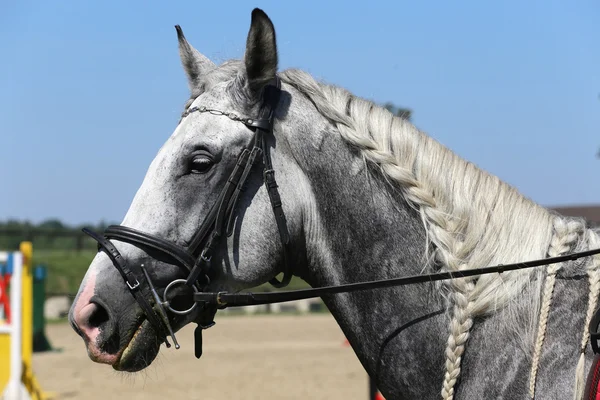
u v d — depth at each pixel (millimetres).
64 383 12500
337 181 3207
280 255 3217
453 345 2986
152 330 3125
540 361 2875
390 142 3195
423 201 3100
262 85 3191
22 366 9859
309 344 17500
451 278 3020
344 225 3203
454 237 3084
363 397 11078
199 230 3119
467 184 3158
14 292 9516
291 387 11945
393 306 3125
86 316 3059
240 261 3152
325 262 3238
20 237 34812
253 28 3135
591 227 3197
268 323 22828
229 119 3191
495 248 3057
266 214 3172
